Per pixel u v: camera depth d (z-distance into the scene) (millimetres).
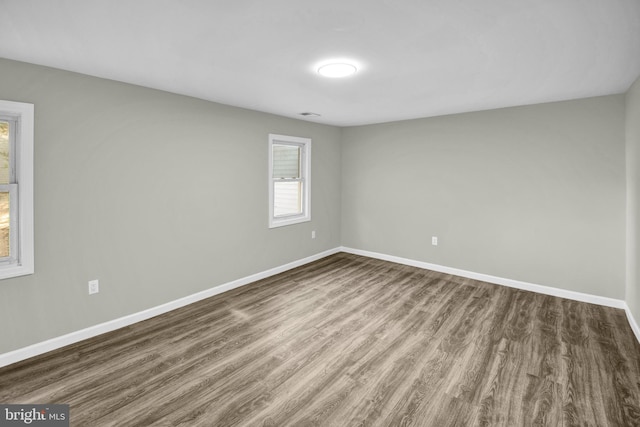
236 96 3453
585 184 3596
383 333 2912
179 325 3057
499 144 4125
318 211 5359
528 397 2072
